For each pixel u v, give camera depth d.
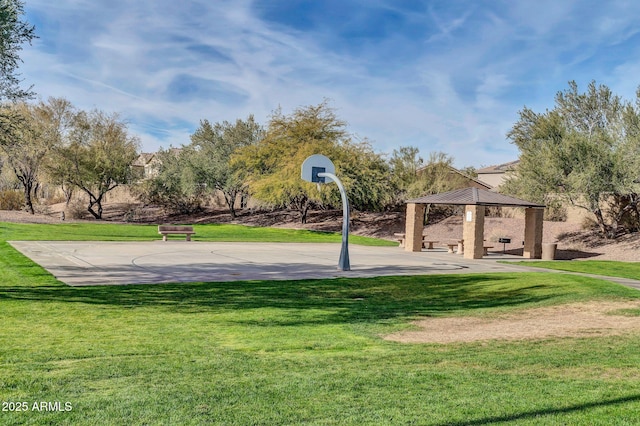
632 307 11.31
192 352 6.86
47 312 9.56
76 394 4.92
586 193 26.33
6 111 23.72
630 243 26.66
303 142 38.50
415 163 40.91
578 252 27.48
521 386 5.41
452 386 5.39
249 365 6.21
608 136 27.22
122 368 5.90
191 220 47.72
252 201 48.53
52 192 57.38
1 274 14.55
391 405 4.76
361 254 24.53
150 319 9.19
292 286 13.75
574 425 4.29
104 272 15.34
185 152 50.28
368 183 36.88
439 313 10.71
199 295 11.92
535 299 12.53
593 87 30.84
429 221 39.00
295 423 4.29
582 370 6.13
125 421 4.27
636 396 5.07
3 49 16.08
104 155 45.12
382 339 8.09
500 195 25.84
